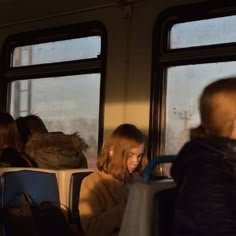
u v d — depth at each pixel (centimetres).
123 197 264
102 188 264
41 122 386
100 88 454
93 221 258
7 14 527
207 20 383
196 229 142
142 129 418
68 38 486
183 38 398
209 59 379
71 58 484
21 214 258
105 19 454
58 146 315
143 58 423
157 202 168
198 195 143
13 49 539
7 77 538
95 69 460
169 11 405
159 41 411
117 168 263
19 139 337
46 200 283
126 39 436
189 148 154
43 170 287
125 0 432
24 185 275
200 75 388
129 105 430
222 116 152
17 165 319
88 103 470
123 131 265
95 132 462
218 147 148
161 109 409
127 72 434
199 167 147
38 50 514
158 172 366
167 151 406
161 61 409
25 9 505
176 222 149
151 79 415
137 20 429
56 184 290
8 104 538
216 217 139
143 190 171
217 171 144
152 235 169
